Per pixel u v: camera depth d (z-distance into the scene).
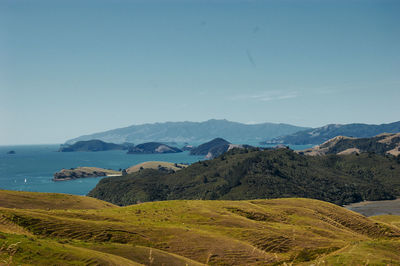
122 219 79.75
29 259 33.59
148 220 82.62
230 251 63.59
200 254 61.09
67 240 53.91
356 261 39.50
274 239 75.25
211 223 86.56
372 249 47.03
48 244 40.38
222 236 72.31
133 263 43.34
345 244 74.69
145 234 67.06
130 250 52.16
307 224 104.56
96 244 52.88
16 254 33.44
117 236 63.16
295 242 74.75
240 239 73.75
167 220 85.81
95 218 76.25
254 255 63.00
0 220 57.94
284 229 88.38
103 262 39.03
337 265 39.09
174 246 63.47
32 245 37.50
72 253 39.03
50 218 65.00
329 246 71.50
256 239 74.38
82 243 52.53
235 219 91.56
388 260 40.09
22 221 59.56
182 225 80.62
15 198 101.56
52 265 34.44
